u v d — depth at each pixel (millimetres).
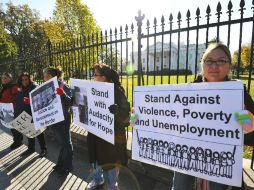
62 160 4719
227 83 2131
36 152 5984
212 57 2236
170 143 2525
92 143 3584
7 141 7082
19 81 5586
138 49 4297
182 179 2543
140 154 2773
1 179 4617
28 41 42188
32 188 4234
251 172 3260
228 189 2318
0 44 16250
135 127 2785
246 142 2160
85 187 4184
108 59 5484
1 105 6297
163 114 2547
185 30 3723
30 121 5395
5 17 46719
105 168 3424
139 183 4078
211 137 2250
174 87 2438
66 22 27625
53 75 4719
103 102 3287
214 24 3393
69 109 4582
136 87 2734
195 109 2328
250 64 3184
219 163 2219
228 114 2146
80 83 3744
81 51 6090
